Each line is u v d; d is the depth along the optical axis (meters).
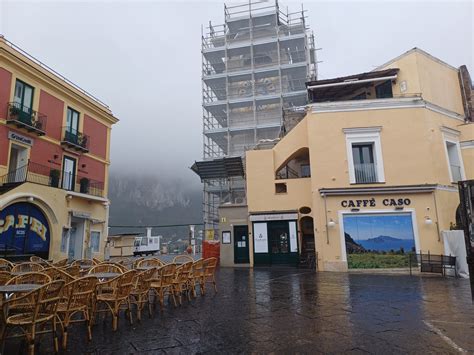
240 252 18.34
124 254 39.09
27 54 18.30
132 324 5.85
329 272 14.80
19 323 4.15
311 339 4.96
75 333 5.32
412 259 14.87
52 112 19.64
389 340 4.88
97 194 22.64
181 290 8.03
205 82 46.78
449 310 6.82
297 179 18.06
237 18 47.59
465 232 6.49
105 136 24.44
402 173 15.85
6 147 16.83
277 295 8.77
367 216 15.63
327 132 16.75
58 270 6.03
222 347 4.62
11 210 15.39
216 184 38.34
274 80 45.59
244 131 43.78
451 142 17.08
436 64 18.25
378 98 18.00
